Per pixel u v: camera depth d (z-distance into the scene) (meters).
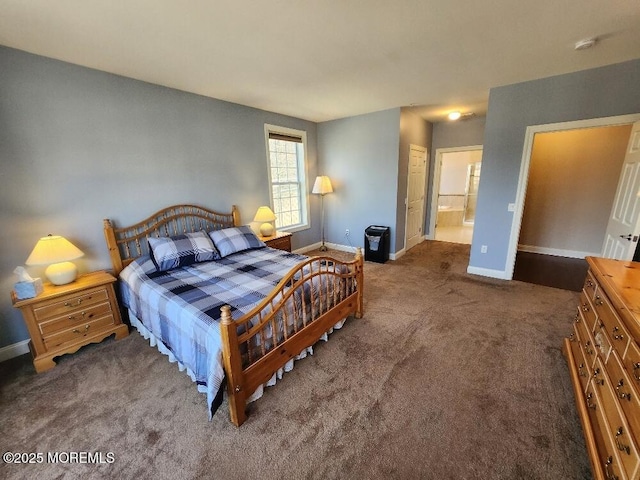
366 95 3.43
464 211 7.81
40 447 1.49
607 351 1.35
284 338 1.89
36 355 2.08
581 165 4.28
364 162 4.62
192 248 2.80
